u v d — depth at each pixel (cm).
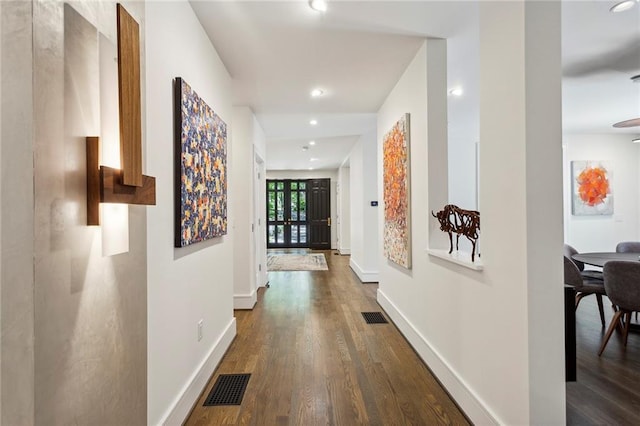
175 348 175
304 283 547
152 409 149
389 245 357
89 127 99
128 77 108
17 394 79
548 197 140
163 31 166
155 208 154
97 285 103
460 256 210
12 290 79
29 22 78
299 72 307
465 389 188
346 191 906
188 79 200
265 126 509
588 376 227
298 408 194
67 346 90
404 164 297
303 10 211
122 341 117
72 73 92
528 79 140
